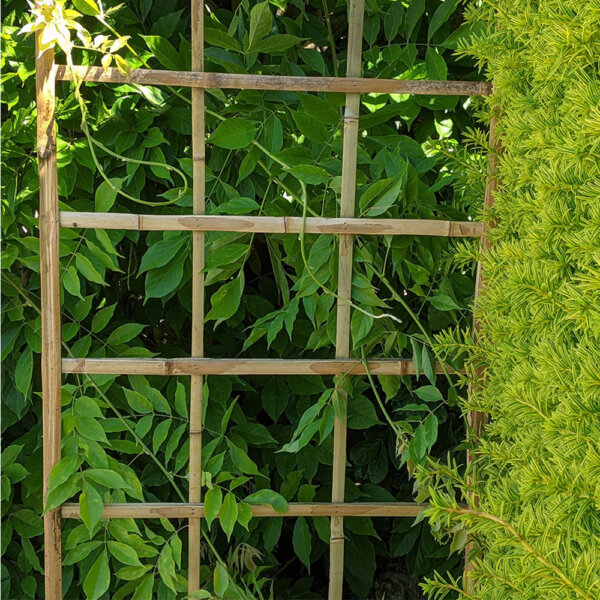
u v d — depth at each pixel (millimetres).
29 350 1683
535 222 1258
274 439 1824
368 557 1910
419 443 1542
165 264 1586
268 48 1558
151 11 1738
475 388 1577
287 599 1961
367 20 1721
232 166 1729
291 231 1502
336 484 1615
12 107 1699
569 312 1050
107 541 1592
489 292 1433
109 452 1820
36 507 1772
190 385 1688
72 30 1607
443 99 1667
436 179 1812
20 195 1658
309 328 1855
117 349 1681
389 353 1650
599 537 982
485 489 1422
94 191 1727
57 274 1499
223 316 1554
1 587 1783
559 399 1151
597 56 1066
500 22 1420
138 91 1622
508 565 1186
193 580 1600
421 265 1622
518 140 1338
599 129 972
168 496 1820
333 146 1596
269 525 1768
